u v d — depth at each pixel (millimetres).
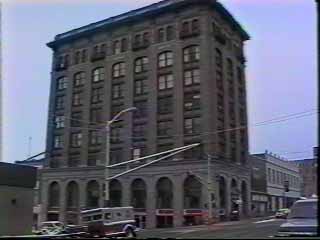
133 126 76375
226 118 75500
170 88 73875
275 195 108188
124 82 79125
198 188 67188
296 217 14594
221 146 72250
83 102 83625
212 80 71500
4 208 27578
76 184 80125
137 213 71625
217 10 75938
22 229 28562
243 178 79000
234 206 73000
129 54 79375
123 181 73875
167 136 72562
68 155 83062
